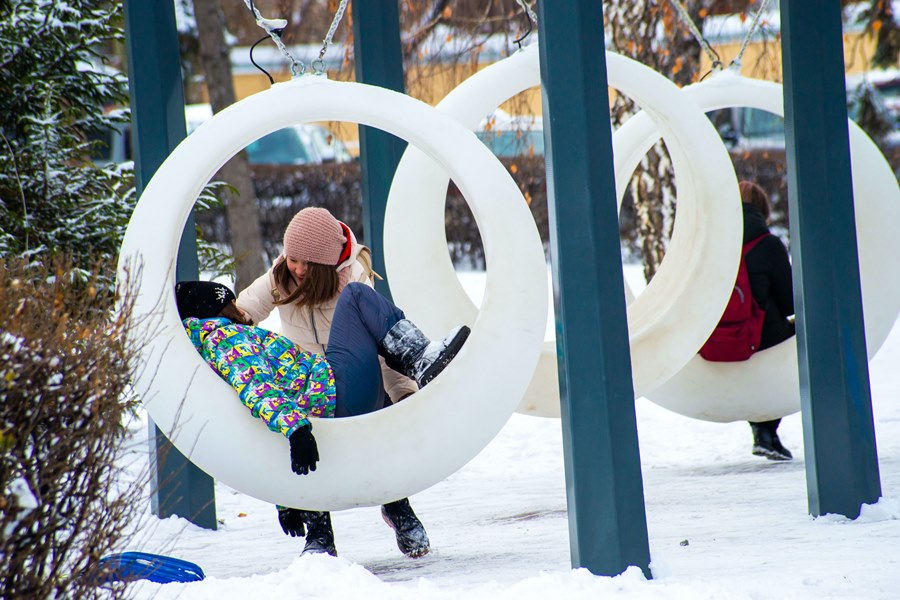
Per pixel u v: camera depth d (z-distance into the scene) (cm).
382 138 1702
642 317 1528
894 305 1669
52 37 2100
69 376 791
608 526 1002
